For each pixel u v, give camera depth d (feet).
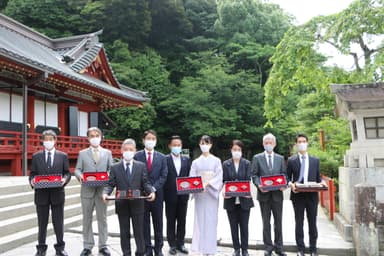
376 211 17.19
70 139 51.88
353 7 38.45
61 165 18.13
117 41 99.04
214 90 93.40
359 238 17.42
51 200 17.58
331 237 21.38
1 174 41.65
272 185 17.35
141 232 16.52
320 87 41.29
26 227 22.22
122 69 91.86
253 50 106.01
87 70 61.72
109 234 23.06
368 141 20.39
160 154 18.80
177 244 19.39
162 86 97.55
